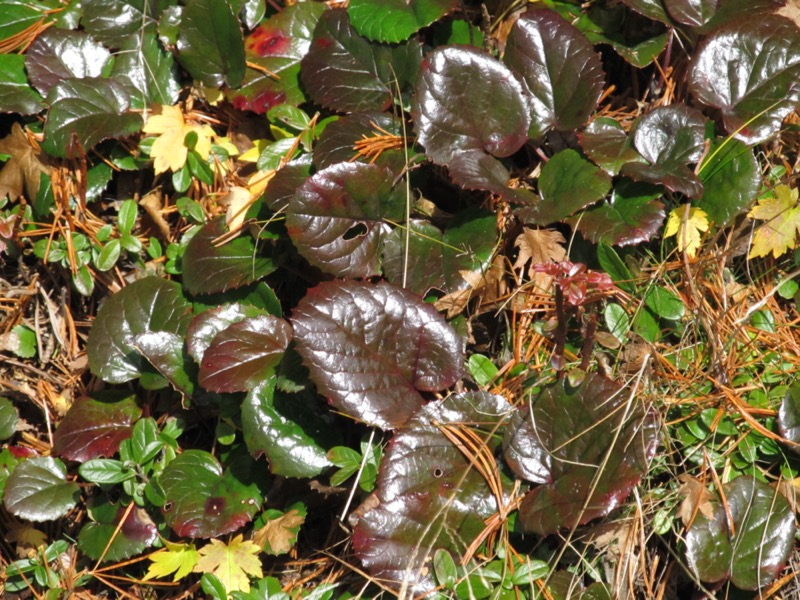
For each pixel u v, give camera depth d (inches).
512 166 29.6
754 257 29.3
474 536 26.5
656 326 28.2
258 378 27.3
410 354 27.2
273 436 27.1
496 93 28.6
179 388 28.0
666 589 27.1
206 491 27.5
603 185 27.8
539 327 28.2
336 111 29.8
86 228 29.5
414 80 29.6
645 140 28.5
